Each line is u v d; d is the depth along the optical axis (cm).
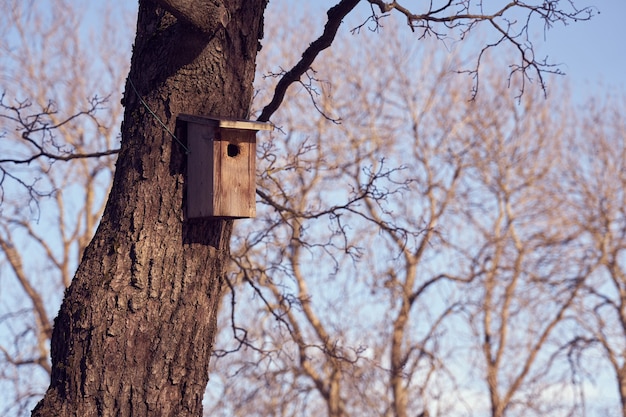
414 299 1678
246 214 464
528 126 1930
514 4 542
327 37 508
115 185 455
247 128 463
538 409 1773
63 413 417
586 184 1931
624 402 1848
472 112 1875
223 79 466
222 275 463
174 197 446
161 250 438
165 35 463
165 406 428
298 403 1377
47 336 1775
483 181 1900
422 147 1830
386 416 1462
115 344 424
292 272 716
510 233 1908
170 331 433
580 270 1889
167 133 452
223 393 1306
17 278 1800
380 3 511
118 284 430
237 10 469
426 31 538
